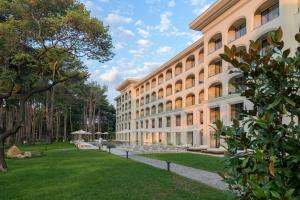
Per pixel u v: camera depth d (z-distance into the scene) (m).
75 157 26.30
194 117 45.47
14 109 56.66
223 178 3.19
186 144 45.88
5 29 16.39
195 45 44.22
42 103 68.38
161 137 60.00
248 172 2.89
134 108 79.94
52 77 21.22
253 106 3.22
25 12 16.98
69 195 10.02
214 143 35.41
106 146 45.69
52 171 16.36
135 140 77.69
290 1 24.27
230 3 31.61
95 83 84.50
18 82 19.83
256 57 3.05
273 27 25.86
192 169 17.27
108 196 9.77
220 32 34.66
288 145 2.79
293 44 23.47
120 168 17.39
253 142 3.02
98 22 17.59
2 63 19.75
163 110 58.91
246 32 29.69
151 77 66.06
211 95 37.47
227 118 32.53
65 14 17.89
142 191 10.58
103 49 19.16
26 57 17.73
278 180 2.63
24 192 10.66
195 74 45.75
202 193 10.23
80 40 18.38
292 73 2.89
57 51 18.69
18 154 26.98
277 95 2.95
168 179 13.20
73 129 90.69
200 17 36.66
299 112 2.93
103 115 104.94
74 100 76.81
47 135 58.25
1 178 13.98
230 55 3.18
